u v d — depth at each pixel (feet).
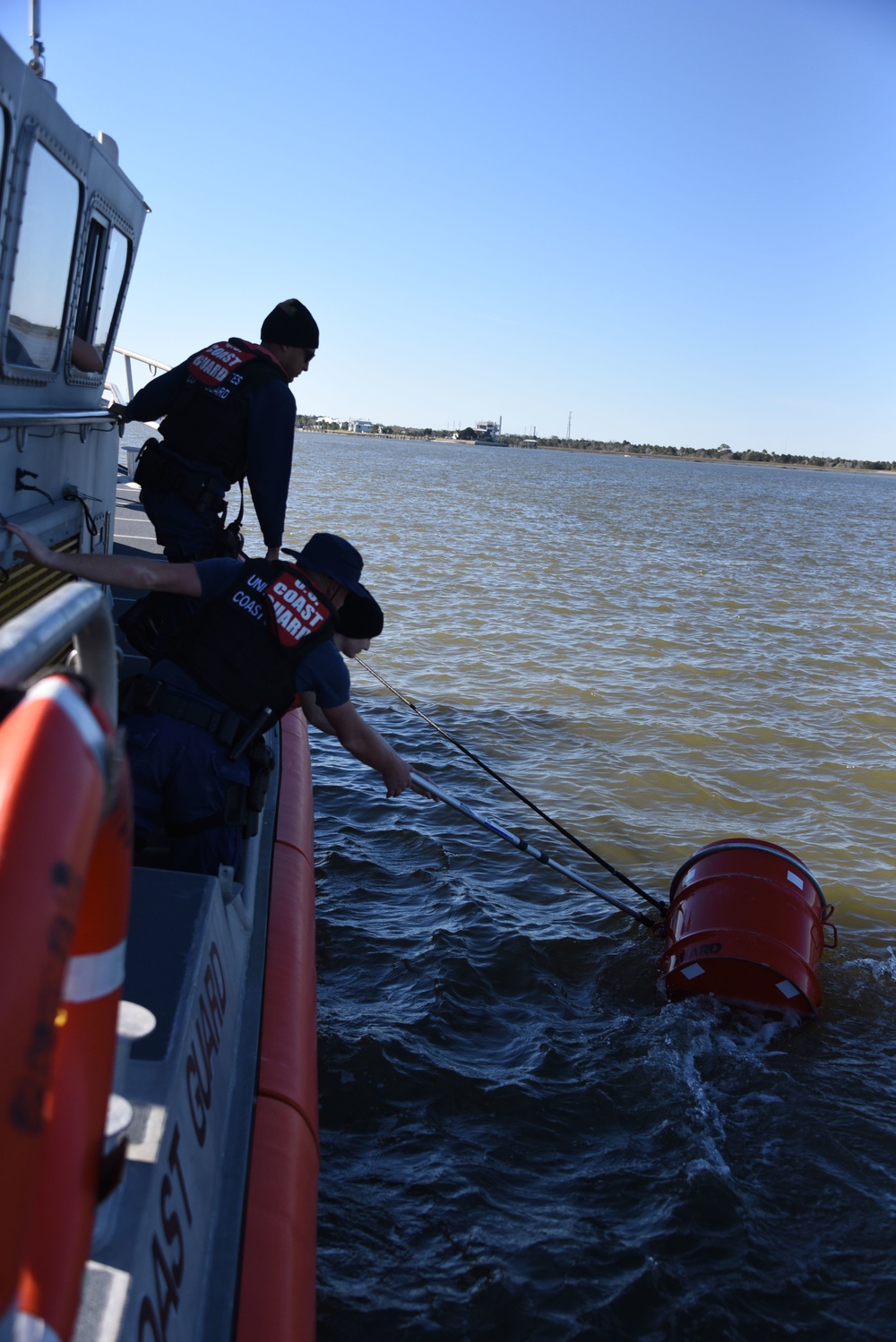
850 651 52.95
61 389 13.12
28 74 9.39
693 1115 15.26
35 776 2.97
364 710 35.22
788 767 32.48
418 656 44.83
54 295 11.80
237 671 9.78
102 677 4.73
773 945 17.31
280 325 12.96
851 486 599.57
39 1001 2.75
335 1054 16.02
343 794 27.20
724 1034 17.35
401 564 75.15
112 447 16.46
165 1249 5.97
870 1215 13.58
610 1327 11.60
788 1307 12.05
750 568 91.40
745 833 26.81
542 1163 14.21
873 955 20.56
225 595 9.93
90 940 3.64
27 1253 3.19
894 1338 11.71
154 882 9.12
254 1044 9.64
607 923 21.29
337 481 199.00
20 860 2.81
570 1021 17.65
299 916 13.17
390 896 21.75
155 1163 6.01
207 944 8.61
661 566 87.30
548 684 41.04
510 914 21.33
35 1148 2.70
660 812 27.99
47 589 12.90
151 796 9.86
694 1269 12.49
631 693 40.68
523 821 26.40
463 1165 14.02
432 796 16.37
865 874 24.56
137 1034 4.84
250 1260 7.43
